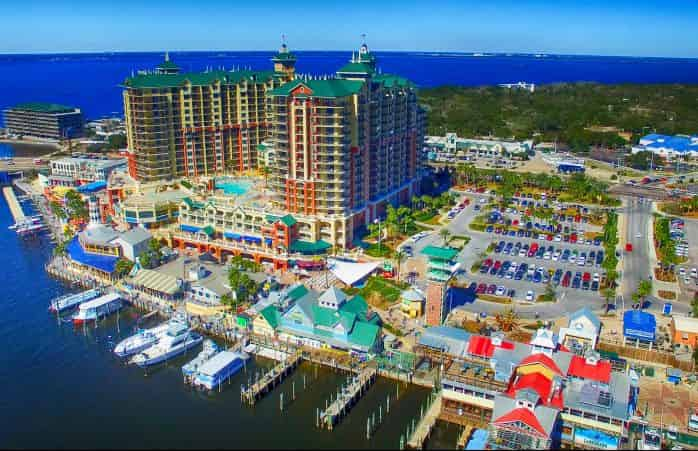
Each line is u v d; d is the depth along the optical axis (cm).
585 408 12438
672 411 13412
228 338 17050
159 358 15925
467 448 11975
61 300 19200
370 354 15762
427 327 16262
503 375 13362
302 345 16475
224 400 14350
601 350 15725
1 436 12988
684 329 15788
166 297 19362
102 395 14538
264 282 19325
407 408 14012
